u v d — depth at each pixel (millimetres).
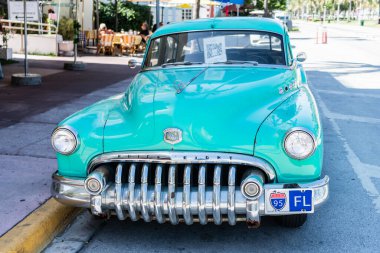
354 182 5555
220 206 3541
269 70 4840
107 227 4398
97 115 4074
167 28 5504
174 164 3633
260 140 3609
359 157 6520
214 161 3586
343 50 25859
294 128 3588
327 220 4520
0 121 7711
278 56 5133
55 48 18906
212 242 4086
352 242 4082
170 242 4094
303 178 3648
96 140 3805
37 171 5438
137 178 3766
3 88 10891
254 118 3770
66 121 3971
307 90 4836
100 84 11906
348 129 8094
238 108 3854
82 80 12539
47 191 4832
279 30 5285
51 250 3990
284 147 3584
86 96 10078
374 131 7977
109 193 3707
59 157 3924
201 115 3736
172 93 4082
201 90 4125
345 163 6258
